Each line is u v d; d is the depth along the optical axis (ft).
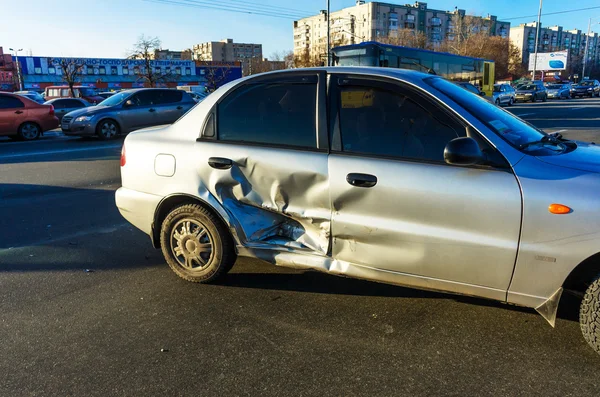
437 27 358.43
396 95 10.09
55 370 8.96
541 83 132.87
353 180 9.92
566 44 463.01
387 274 10.10
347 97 10.50
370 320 10.62
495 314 10.74
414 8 346.74
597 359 8.93
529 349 9.31
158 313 11.16
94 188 25.25
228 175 11.41
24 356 9.43
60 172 30.07
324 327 10.37
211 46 446.19
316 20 390.01
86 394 8.26
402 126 9.92
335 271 10.64
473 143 8.70
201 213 11.92
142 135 13.17
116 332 10.32
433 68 71.15
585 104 109.19
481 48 219.00
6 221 19.07
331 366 8.93
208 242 12.19
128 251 15.40
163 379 8.64
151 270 13.76
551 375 8.49
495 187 8.84
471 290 9.43
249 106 11.60
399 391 8.16
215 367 8.98
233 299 11.82
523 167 8.86
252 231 11.54
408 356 9.19
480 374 8.57
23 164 33.30
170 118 50.37
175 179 12.11
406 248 9.68
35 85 198.08
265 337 10.01
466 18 233.96
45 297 12.06
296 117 10.96
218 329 10.38
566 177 8.56
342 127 10.43
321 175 10.36
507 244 8.82
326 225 10.64
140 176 12.73
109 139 46.98
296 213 10.81
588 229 8.22
